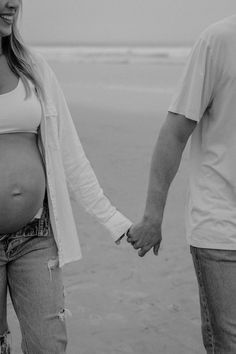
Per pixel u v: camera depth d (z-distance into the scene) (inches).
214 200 99.0
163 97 665.6
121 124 470.3
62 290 103.8
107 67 1166.3
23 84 99.8
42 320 100.7
